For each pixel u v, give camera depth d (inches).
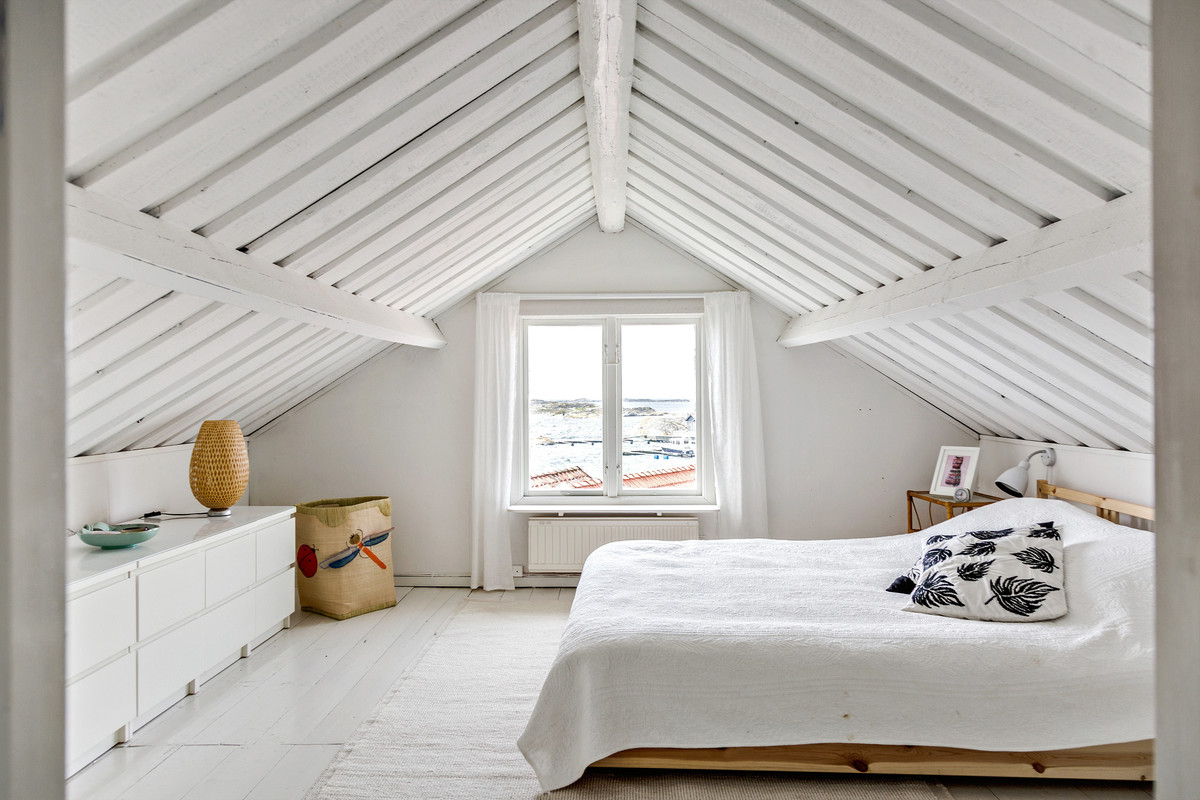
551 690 89.8
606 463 193.5
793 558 135.0
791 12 71.6
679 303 189.3
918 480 186.2
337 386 191.2
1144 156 58.7
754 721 86.8
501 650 140.1
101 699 95.7
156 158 64.7
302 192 83.0
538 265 191.0
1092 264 68.9
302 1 59.3
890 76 70.0
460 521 190.9
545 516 188.7
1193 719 20.0
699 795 87.7
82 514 123.4
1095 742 83.4
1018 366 119.1
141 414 122.6
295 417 190.9
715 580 120.8
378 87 75.2
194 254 77.4
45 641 23.1
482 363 186.5
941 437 185.9
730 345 185.0
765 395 189.3
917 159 78.3
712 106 98.5
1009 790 88.9
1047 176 67.7
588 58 95.7
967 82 64.1
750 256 148.9
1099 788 89.1
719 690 87.5
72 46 50.9
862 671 86.4
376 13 66.1
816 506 188.4
